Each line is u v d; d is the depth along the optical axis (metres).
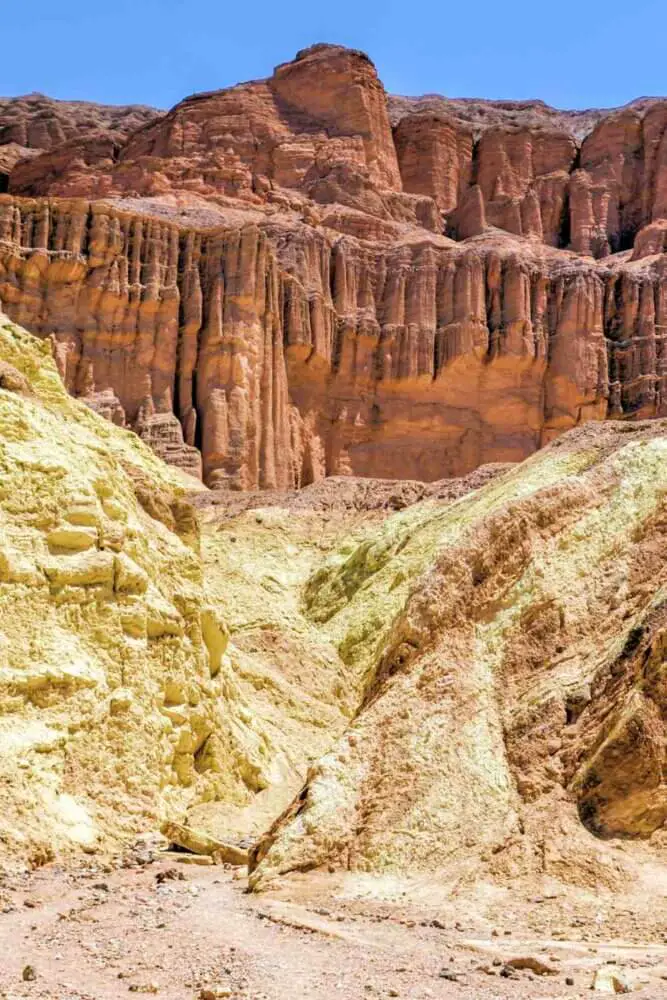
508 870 17.03
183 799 22.95
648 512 21.48
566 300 81.75
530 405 79.75
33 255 66.81
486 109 128.38
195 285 69.31
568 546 21.44
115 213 69.19
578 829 17.34
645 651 18.59
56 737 20.58
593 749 18.17
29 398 26.69
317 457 74.38
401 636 20.75
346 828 18.27
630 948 14.45
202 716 24.14
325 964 13.39
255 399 68.62
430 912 16.11
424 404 78.62
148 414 66.56
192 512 30.02
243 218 80.69
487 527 21.50
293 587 45.22
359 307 79.88
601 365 80.69
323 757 19.23
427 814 18.22
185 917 15.51
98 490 24.30
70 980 12.66
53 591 22.22
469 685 19.89
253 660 34.31
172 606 24.44
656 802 17.30
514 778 18.56
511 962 13.57
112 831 20.42
